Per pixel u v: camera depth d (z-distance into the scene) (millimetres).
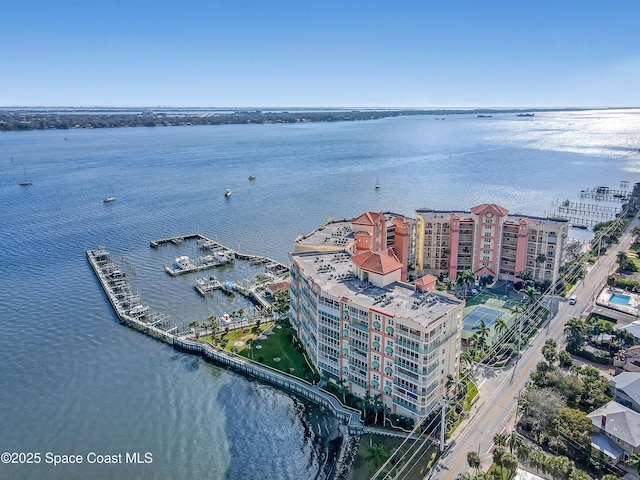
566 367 137875
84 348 160250
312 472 108562
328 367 133875
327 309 129125
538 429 110062
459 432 112562
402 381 115062
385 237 189500
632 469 101250
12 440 119188
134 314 180625
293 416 126625
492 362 140875
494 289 192375
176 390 138125
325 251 164125
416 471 102312
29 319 179875
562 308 174500
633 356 137500
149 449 116000
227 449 115938
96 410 130000
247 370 145000
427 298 122625
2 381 142250
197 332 165125
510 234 194250
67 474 108312
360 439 114250
